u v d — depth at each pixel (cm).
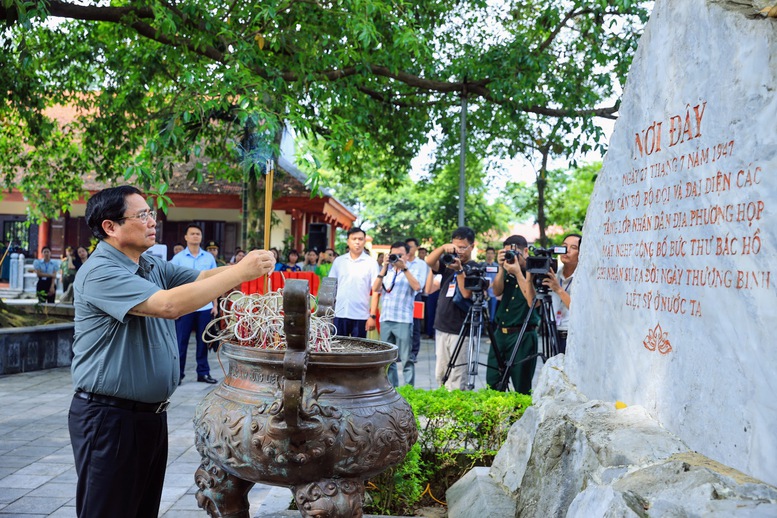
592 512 251
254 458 246
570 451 303
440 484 428
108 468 271
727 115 235
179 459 529
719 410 229
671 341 266
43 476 475
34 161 1227
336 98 952
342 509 245
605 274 340
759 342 208
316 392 242
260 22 869
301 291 223
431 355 1198
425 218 3006
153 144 737
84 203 2142
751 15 227
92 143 1154
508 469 375
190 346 1230
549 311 536
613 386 321
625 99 330
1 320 992
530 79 1091
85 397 273
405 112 1266
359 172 1248
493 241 3028
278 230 1884
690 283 254
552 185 2230
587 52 1152
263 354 253
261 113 696
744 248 219
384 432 254
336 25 909
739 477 209
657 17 300
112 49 1056
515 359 586
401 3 862
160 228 2023
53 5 774
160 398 282
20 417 651
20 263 2088
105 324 269
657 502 214
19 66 976
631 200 313
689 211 258
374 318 739
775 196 204
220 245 2020
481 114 1287
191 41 850
